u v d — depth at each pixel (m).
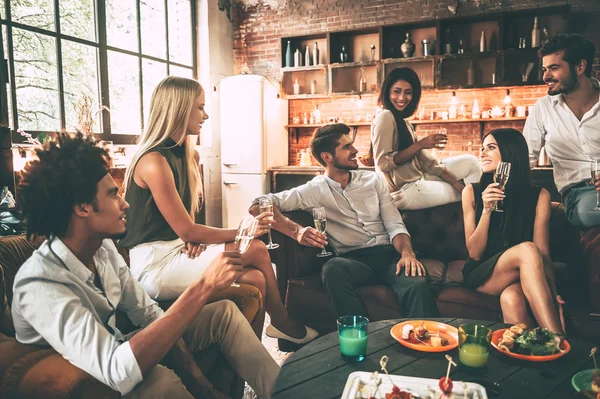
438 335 1.46
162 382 1.19
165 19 5.66
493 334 1.43
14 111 3.77
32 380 1.05
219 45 6.33
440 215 2.74
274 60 6.46
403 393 1.06
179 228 1.94
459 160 4.18
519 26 5.27
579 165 2.59
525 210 2.14
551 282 1.98
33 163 1.14
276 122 6.18
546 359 1.28
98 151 1.18
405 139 3.28
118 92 4.96
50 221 1.15
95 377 1.09
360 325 1.33
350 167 2.50
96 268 1.33
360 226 2.54
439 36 5.42
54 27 4.18
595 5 4.95
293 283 2.47
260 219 2.12
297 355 1.38
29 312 1.11
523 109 5.29
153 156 1.92
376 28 5.76
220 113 6.09
